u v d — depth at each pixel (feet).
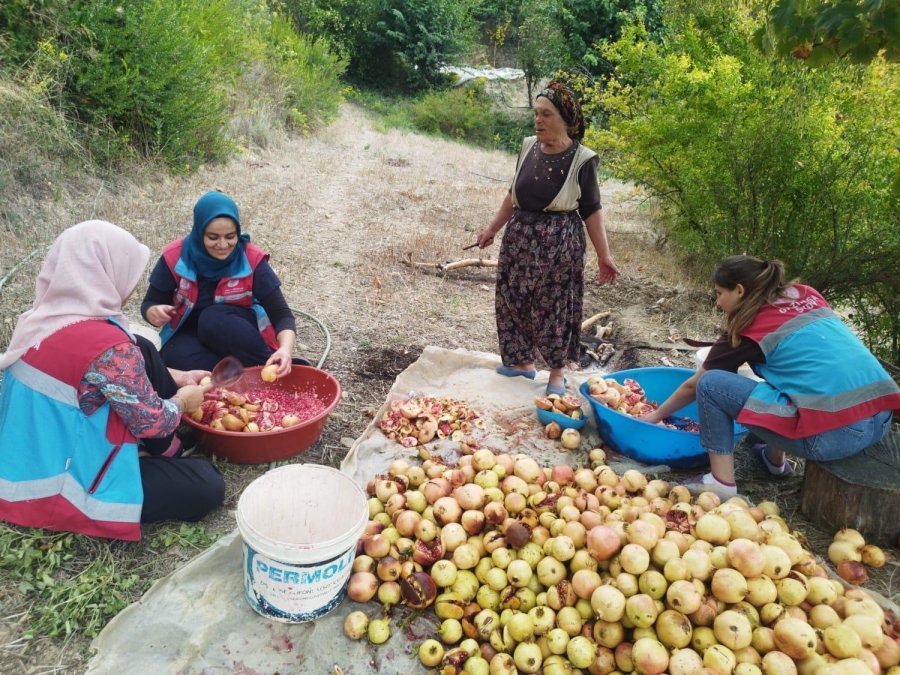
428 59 77.20
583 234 13.26
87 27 23.82
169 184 24.91
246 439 10.73
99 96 23.81
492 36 94.12
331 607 8.32
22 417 8.57
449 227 27.91
